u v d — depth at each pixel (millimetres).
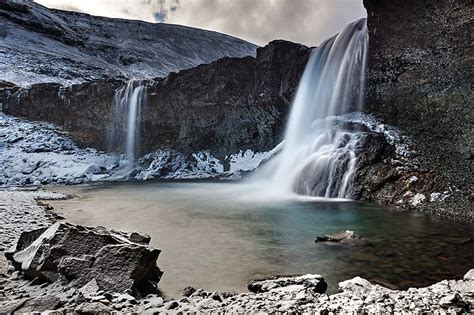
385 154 15945
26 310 4273
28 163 26031
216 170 26281
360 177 15492
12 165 25438
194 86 28531
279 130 25688
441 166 14156
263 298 5016
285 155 21297
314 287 5566
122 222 11320
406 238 9242
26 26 65938
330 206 13969
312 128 21703
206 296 5398
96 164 27391
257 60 26734
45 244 5840
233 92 27562
